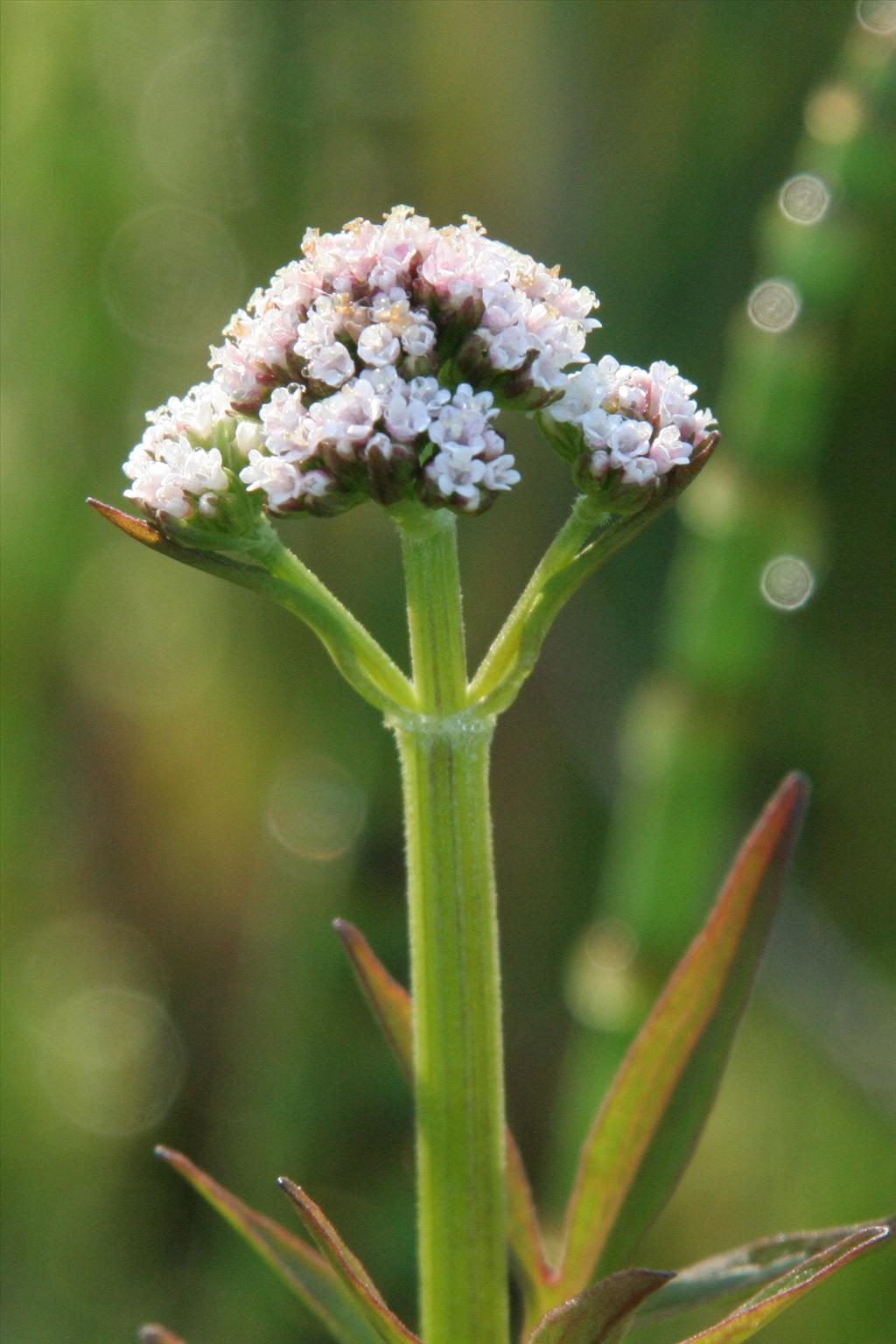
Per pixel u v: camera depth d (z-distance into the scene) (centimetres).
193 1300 44
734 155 45
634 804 38
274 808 47
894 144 35
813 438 35
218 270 48
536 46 47
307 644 49
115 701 50
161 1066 50
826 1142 43
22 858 50
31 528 47
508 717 52
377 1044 46
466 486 27
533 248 48
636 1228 29
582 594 51
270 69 46
